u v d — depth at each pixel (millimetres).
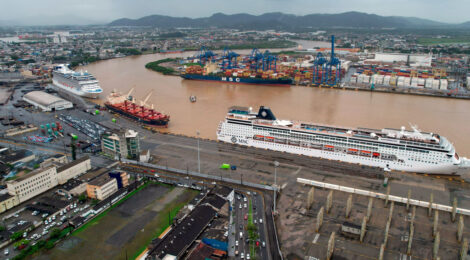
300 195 132875
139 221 116625
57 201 128125
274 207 120188
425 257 96562
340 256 97688
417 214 117188
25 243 103938
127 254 100125
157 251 97312
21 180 129000
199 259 95000
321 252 99812
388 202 125125
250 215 119938
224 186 134000
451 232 107438
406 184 140750
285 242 105125
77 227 113000
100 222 116125
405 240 103938
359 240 104375
